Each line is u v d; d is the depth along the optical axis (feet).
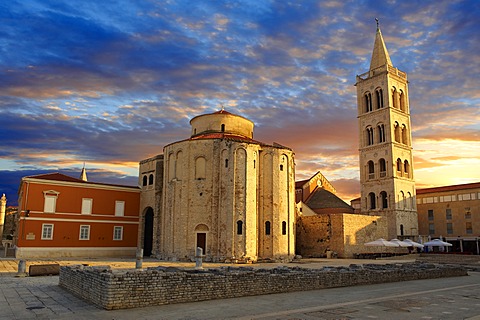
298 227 231.71
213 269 88.84
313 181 330.95
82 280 75.10
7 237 299.17
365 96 292.61
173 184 184.24
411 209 267.18
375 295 82.07
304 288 89.04
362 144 284.41
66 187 195.31
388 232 256.73
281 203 184.55
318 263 170.09
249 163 179.52
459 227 288.92
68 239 192.03
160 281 68.69
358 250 215.10
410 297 79.25
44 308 64.23
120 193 212.23
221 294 76.02
